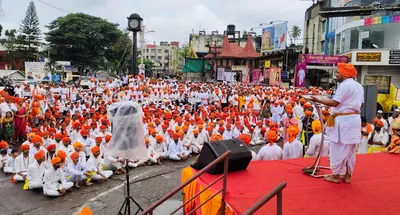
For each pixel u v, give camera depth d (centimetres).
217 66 4806
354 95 417
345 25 2938
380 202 371
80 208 660
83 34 6041
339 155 429
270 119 1572
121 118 532
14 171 864
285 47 3697
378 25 2619
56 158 728
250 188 413
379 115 1023
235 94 2230
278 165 529
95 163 838
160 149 1048
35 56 5728
